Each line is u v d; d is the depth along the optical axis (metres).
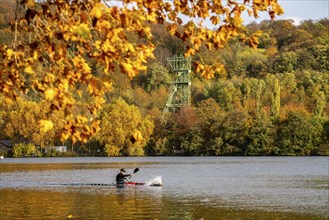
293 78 168.75
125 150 151.75
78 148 156.75
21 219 35.19
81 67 9.00
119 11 8.63
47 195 49.06
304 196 47.72
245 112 146.00
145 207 40.88
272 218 35.75
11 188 56.19
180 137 149.50
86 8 8.88
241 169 89.62
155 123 154.25
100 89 8.97
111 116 149.75
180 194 49.94
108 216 36.53
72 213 37.78
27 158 146.62
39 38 9.02
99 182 63.62
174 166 99.69
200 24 10.19
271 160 120.25
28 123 148.25
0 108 150.12
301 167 94.25
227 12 10.17
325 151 139.25
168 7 10.16
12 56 9.22
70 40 8.96
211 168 92.69
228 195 49.06
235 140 144.00
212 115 148.88
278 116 145.25
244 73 193.25
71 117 9.38
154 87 174.88
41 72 9.21
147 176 75.38
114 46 8.76
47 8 8.98
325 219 35.28
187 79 167.62
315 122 140.12
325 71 191.12
